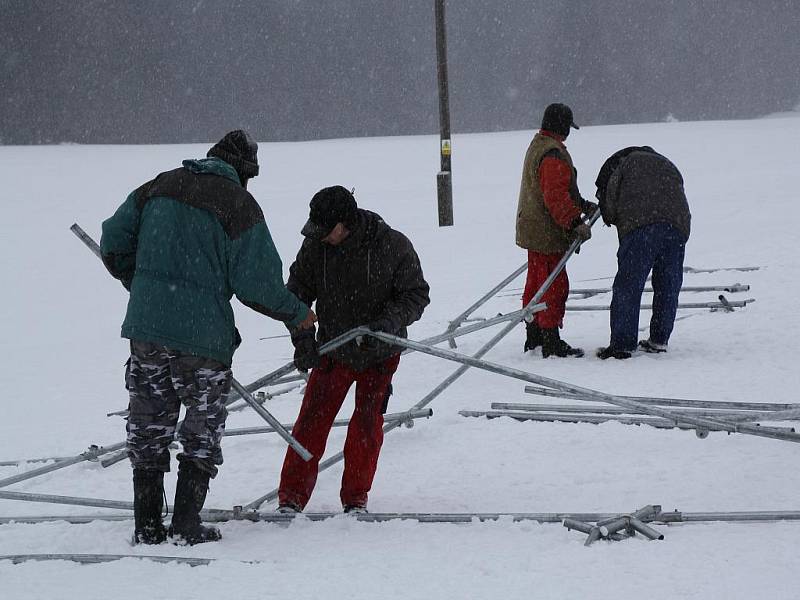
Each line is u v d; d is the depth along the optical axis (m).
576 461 13.77
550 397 17.56
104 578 9.78
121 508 12.84
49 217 56.31
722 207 46.41
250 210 11.04
